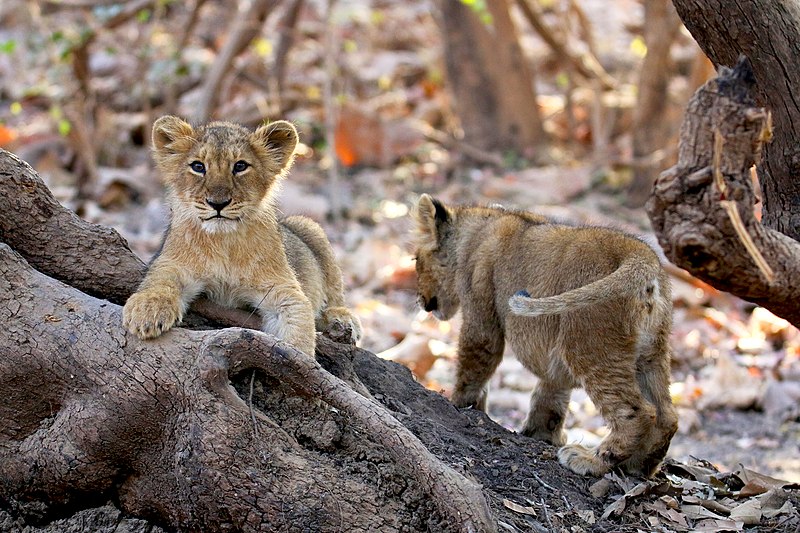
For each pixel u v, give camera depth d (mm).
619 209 19203
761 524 7984
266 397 7113
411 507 6812
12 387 7051
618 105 22234
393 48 26406
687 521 7875
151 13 24391
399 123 21656
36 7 21641
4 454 7172
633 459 8531
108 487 7117
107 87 22594
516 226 9461
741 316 16281
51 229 7691
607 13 27266
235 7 23359
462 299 9641
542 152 21438
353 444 7078
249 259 7961
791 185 7926
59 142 20297
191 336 6938
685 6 7785
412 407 8547
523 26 26312
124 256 7910
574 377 8539
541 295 8711
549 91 24703
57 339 6965
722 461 12102
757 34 7547
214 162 7938
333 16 21141
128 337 6922
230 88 22094
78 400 6977
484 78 21312
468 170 21219
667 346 8633
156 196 19219
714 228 5789
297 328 7805
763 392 13898
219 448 6555
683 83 22234
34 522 7223
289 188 19188
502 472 8031
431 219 10281
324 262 9641
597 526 7566
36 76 23312
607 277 8047
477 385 9633
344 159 21328
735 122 5723
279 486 6613
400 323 15023
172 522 7012
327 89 19359
